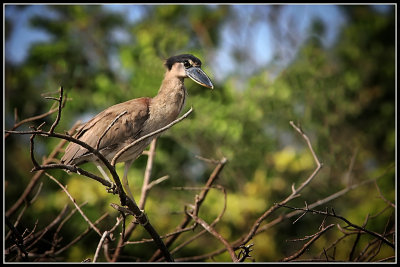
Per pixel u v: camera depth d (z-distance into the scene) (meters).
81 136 7.59
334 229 12.00
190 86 12.16
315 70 12.84
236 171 12.37
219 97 12.10
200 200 7.52
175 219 11.55
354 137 13.38
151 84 11.45
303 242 11.73
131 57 11.91
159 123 7.75
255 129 12.14
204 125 11.73
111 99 11.66
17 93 12.77
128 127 7.43
